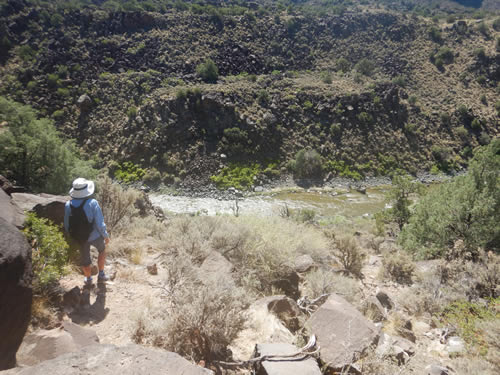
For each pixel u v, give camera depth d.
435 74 74.44
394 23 88.38
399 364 3.35
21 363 2.39
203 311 2.93
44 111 48.47
